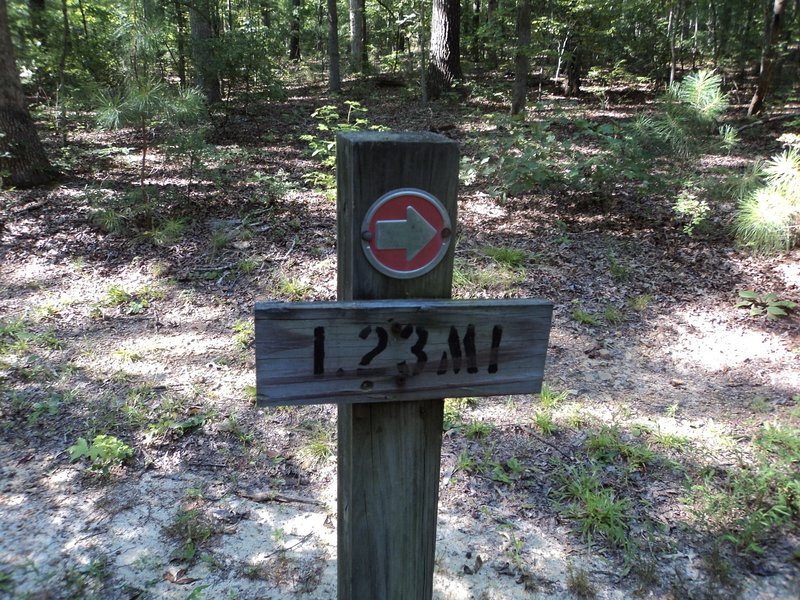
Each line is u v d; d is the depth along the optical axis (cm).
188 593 243
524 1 980
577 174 654
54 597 237
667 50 1380
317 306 132
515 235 620
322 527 280
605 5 1185
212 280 511
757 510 281
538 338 147
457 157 133
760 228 560
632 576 256
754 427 351
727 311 484
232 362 404
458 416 358
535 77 1617
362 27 1950
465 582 253
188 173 684
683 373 412
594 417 359
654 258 571
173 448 323
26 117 697
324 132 1030
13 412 343
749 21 1225
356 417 149
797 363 418
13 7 934
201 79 1004
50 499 285
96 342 420
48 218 611
